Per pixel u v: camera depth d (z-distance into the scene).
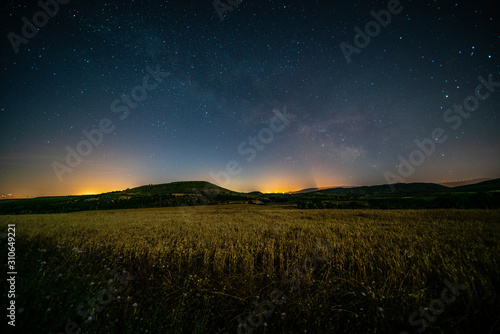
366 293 2.93
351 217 16.66
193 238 7.53
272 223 12.90
